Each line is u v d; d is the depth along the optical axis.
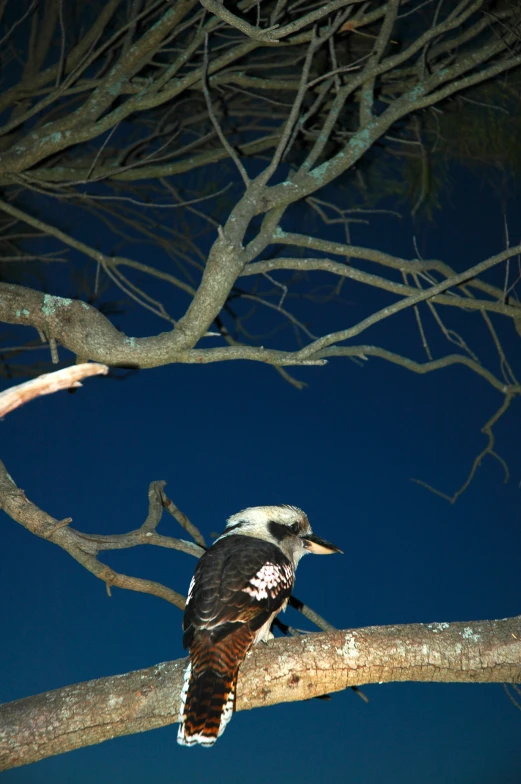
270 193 5.54
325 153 7.39
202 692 3.30
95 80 6.45
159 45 6.16
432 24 6.22
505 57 6.11
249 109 7.75
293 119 5.20
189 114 7.77
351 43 7.06
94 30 6.70
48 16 7.12
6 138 7.34
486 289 6.46
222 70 6.96
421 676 3.52
